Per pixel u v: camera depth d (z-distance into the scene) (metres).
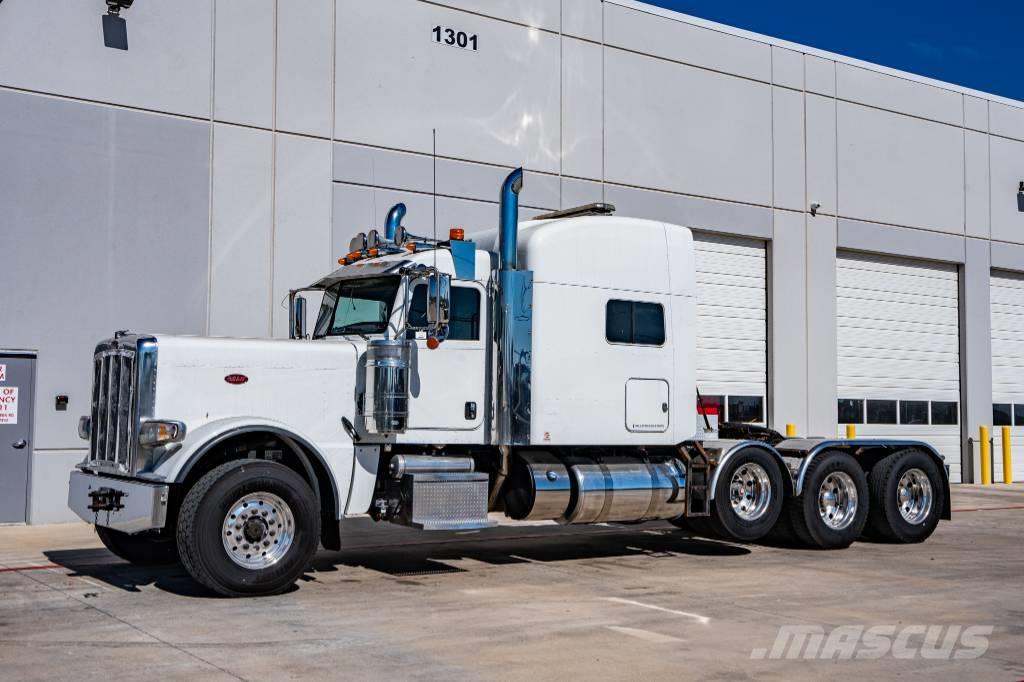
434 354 9.34
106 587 8.59
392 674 5.82
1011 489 21.00
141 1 13.93
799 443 11.76
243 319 14.46
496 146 16.72
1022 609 7.93
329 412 8.95
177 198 14.06
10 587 8.59
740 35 19.58
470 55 16.55
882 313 21.56
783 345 19.83
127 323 13.66
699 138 18.95
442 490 9.12
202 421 8.41
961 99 22.80
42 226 13.17
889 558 10.85
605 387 10.09
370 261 9.80
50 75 13.29
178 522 7.95
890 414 21.45
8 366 12.95
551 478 9.81
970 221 22.77
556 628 7.08
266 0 14.82
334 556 10.61
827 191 20.59
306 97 15.07
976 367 22.62
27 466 13.04
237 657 6.17
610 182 17.88
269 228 14.70
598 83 17.83
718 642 6.71
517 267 9.88
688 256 10.81
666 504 10.48
